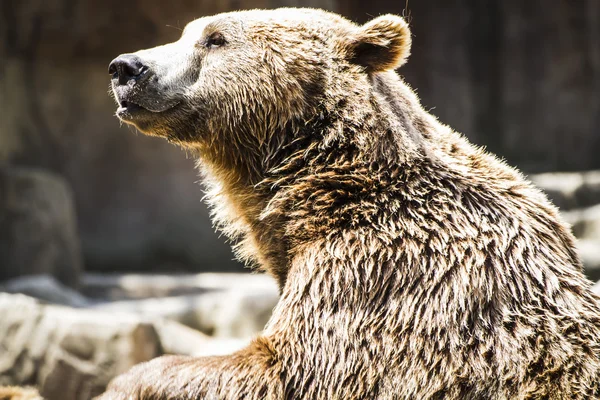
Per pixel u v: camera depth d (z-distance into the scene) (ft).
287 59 23.62
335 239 21.98
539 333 20.43
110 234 97.45
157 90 24.54
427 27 124.16
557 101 118.62
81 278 82.99
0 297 45.39
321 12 24.86
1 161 90.94
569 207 81.41
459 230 21.59
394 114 23.12
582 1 116.67
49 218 79.61
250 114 24.02
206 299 59.72
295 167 23.57
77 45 95.30
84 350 42.60
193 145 25.49
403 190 22.21
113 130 97.91
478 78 125.08
